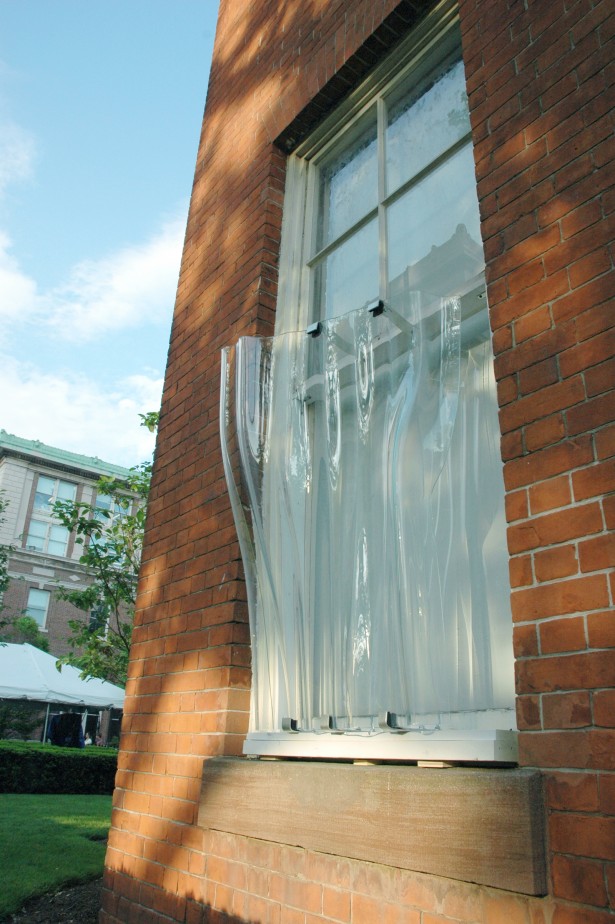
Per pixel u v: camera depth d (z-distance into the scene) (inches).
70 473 1243.8
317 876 80.5
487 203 87.7
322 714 92.3
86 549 386.3
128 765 125.1
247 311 135.7
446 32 122.7
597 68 80.0
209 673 111.3
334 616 94.7
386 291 118.4
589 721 59.7
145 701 125.8
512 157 86.6
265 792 88.7
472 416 91.1
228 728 103.6
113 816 124.4
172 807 109.7
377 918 71.7
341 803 77.2
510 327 79.0
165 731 117.5
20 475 1195.3
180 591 126.3
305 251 140.9
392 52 130.2
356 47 130.5
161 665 124.6
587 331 70.9
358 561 93.0
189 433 141.3
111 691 679.7
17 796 410.9
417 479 88.2
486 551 84.0
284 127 147.0
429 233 114.1
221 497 123.8
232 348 124.8
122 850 119.3
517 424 74.6
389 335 99.6
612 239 71.6
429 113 124.0
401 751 78.1
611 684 59.1
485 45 97.0
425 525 86.3
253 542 110.1
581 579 64.2
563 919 56.5
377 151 133.7
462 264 105.0
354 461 100.3
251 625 106.1
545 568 67.5
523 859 58.5
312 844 79.4
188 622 120.9
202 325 150.8
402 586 84.2
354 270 128.5
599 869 55.2
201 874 98.9
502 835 60.6
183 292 164.4
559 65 84.9
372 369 100.4
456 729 76.2
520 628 68.0
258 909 87.1
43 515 1199.6
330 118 143.2
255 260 139.1
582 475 67.0
